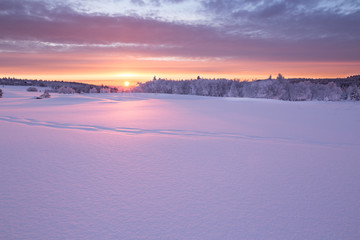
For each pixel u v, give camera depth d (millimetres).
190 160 6871
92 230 3299
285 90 89062
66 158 6961
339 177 5516
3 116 18422
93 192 4574
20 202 4121
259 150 8164
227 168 6152
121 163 6520
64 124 14352
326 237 3184
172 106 35031
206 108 30875
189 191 4664
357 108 30938
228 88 115812
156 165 6367
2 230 3281
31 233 3221
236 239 3123
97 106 34344
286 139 10156
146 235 3191
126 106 34781
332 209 3955
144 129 12711
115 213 3773
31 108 28922
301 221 3574
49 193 4504
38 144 8836
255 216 3711
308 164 6547
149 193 4555
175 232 3264
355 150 8211
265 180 5301
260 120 17250
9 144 8773
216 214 3764
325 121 16797
